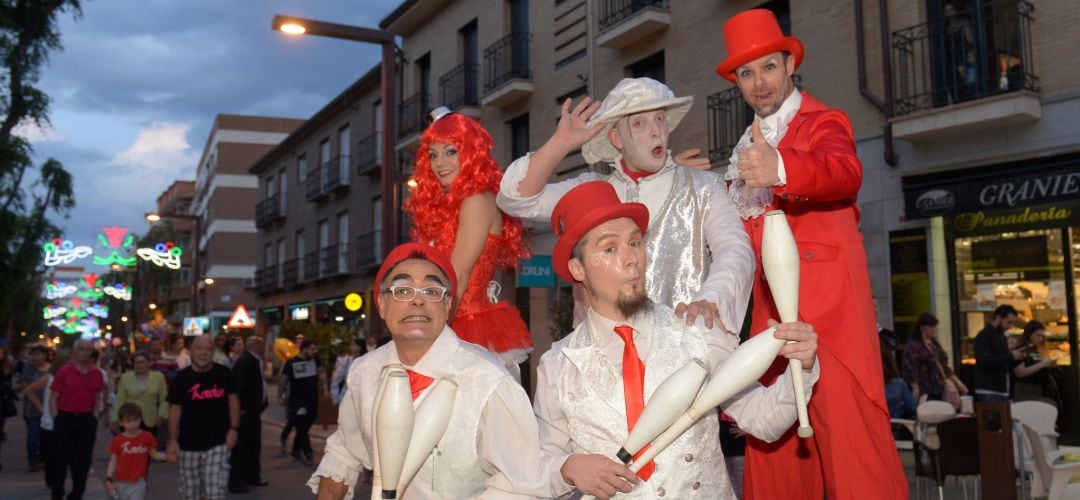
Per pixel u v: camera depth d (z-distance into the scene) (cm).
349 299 1420
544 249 1536
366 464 270
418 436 219
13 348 2841
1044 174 886
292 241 3253
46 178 1914
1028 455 606
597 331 242
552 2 1633
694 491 230
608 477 209
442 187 338
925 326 852
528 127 1727
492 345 323
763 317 289
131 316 6169
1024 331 844
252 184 4709
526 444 234
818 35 1092
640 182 296
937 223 978
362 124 2598
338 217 2827
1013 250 934
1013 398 836
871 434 249
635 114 293
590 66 1514
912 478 754
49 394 929
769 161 223
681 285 285
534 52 1688
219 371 730
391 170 1186
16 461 1304
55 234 1927
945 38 971
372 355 264
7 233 1694
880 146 1016
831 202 267
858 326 254
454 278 251
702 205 290
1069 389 889
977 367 793
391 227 1184
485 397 236
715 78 1259
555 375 244
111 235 3738
